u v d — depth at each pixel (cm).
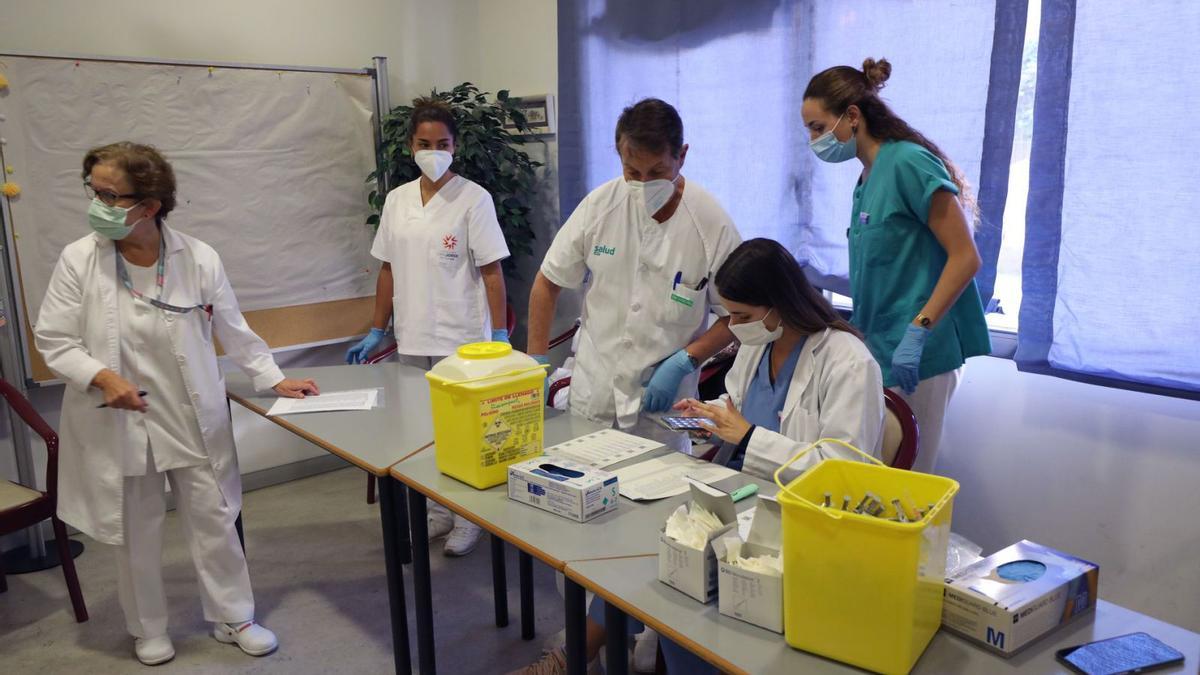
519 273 403
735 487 169
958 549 138
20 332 300
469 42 409
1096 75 209
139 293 210
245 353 239
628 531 154
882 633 108
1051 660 113
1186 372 204
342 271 376
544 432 210
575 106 355
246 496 364
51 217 301
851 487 127
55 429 320
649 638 228
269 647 243
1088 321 218
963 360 216
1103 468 231
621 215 220
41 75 293
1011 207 241
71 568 260
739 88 299
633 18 328
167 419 218
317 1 360
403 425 217
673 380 212
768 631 121
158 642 240
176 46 327
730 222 216
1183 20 195
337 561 302
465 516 165
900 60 249
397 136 358
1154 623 122
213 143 333
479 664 239
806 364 176
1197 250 199
